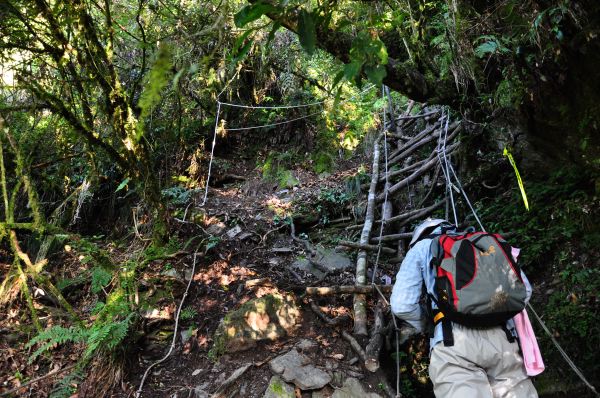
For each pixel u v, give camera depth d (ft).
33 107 11.43
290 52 20.84
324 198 18.11
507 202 14.35
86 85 12.53
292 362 10.67
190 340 11.66
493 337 7.81
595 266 11.16
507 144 13.93
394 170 18.83
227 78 20.48
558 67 10.24
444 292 7.86
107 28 12.35
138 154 13.17
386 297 12.79
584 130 10.93
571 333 10.57
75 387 10.36
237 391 10.23
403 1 10.56
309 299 12.75
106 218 17.46
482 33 11.25
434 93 12.70
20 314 12.46
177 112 18.95
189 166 19.98
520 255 12.53
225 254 14.87
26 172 11.76
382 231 15.78
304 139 21.88
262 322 11.56
